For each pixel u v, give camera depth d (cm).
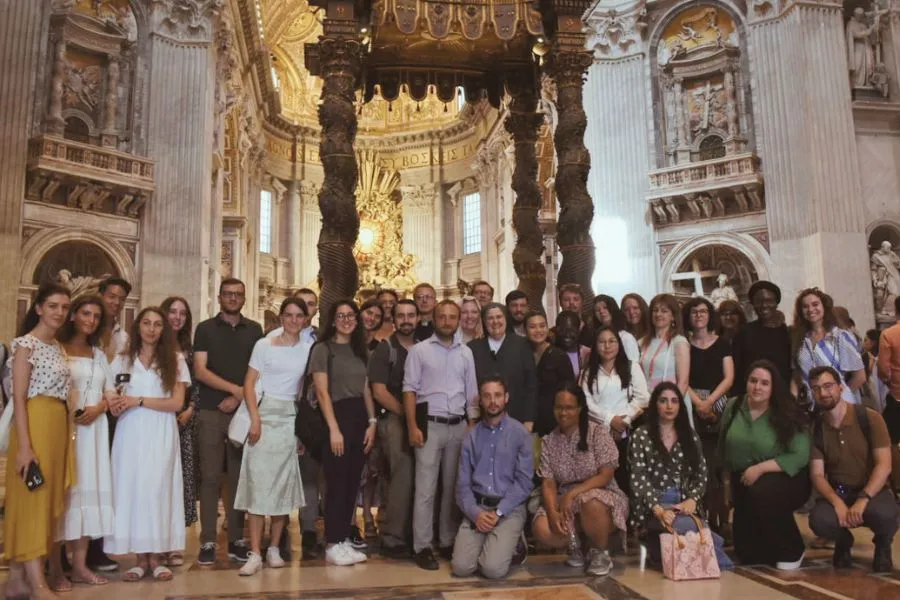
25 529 394
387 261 2806
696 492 468
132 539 442
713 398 541
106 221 1302
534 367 525
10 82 1188
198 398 519
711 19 1424
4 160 1167
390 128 2961
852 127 1271
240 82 2002
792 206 1274
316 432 489
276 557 490
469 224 2802
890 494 458
